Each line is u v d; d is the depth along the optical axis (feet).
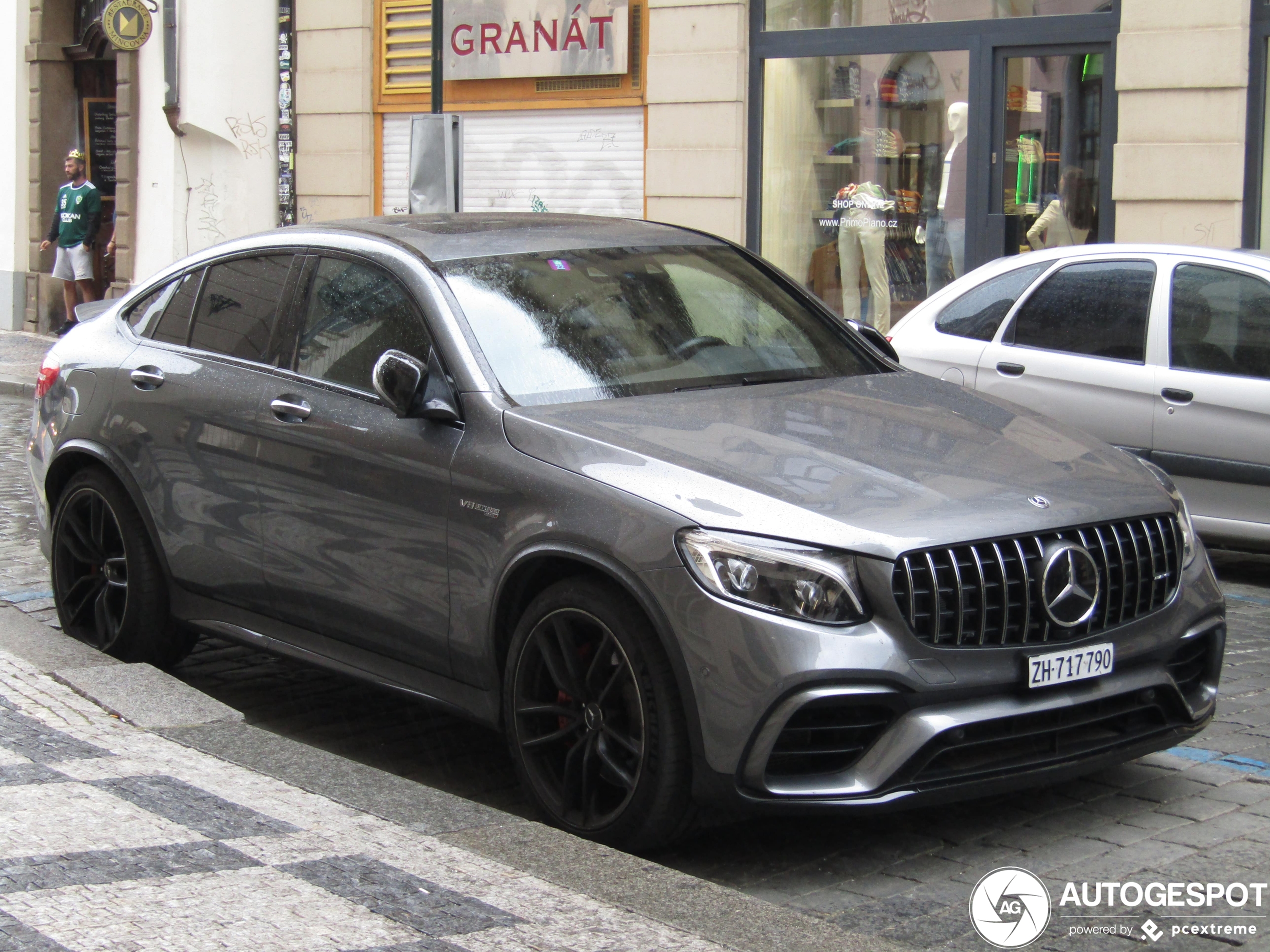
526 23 53.62
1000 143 45.42
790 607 12.87
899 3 46.75
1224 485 25.48
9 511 32.32
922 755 13.00
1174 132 41.39
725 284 18.54
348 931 10.94
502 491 14.80
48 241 69.97
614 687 13.83
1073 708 13.76
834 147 48.44
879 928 12.50
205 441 18.35
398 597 15.99
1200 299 26.20
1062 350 27.37
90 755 15.16
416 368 15.49
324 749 17.71
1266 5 40.14
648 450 14.26
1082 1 43.47
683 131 50.42
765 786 12.94
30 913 11.11
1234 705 18.74
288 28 59.98
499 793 16.30
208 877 11.93
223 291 19.43
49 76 74.33
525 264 17.46
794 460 14.20
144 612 19.52
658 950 10.80
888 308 48.08
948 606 13.21
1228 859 13.83
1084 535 14.02
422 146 41.96
